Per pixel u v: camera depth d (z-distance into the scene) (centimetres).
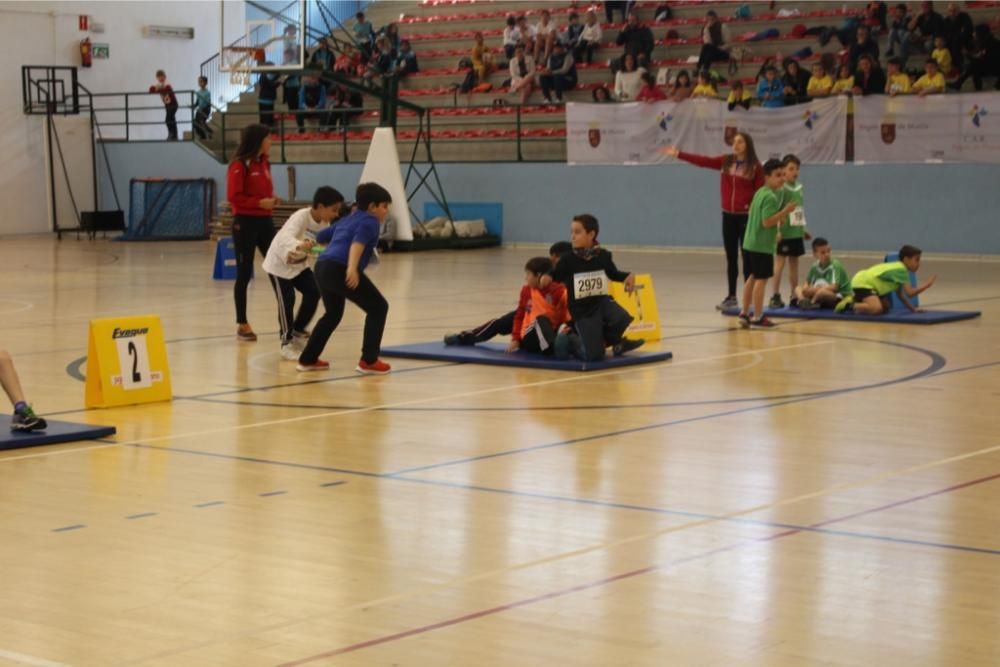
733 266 1493
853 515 616
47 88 3275
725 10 2908
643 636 450
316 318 1485
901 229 2381
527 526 600
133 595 499
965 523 600
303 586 509
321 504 644
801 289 1480
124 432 831
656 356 1127
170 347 1241
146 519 616
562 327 1127
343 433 826
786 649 436
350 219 1068
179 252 2728
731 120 2505
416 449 776
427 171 2828
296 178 3023
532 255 2538
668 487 676
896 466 721
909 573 522
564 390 982
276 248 1152
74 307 1622
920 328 1351
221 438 812
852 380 1022
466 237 2745
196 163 3228
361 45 3120
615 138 2650
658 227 2639
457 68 3097
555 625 461
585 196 2712
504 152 2828
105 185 3369
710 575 521
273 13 2570
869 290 1430
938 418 862
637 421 860
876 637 448
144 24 3538
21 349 1232
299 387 1008
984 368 1079
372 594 498
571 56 2841
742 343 1245
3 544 572
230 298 1738
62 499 655
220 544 571
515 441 798
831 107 2402
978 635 450
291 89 3122
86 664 425
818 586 506
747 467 721
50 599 495
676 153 1494
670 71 2756
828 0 2817
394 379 1043
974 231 2316
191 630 458
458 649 437
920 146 2338
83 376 1066
